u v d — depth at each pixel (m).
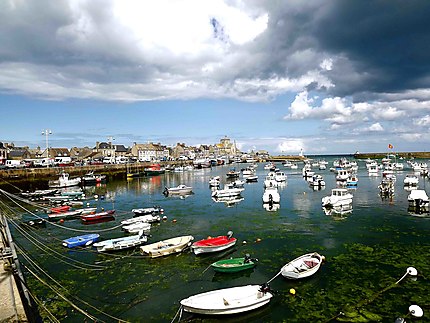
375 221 32.72
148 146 165.25
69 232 30.72
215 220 34.28
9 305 10.92
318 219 34.16
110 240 25.27
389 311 14.72
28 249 25.17
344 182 65.81
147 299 16.44
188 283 18.28
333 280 18.11
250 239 26.62
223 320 14.37
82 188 67.06
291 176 91.62
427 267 19.78
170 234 28.64
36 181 63.94
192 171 115.69
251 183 75.75
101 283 18.47
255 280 18.44
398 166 100.12
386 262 20.75
